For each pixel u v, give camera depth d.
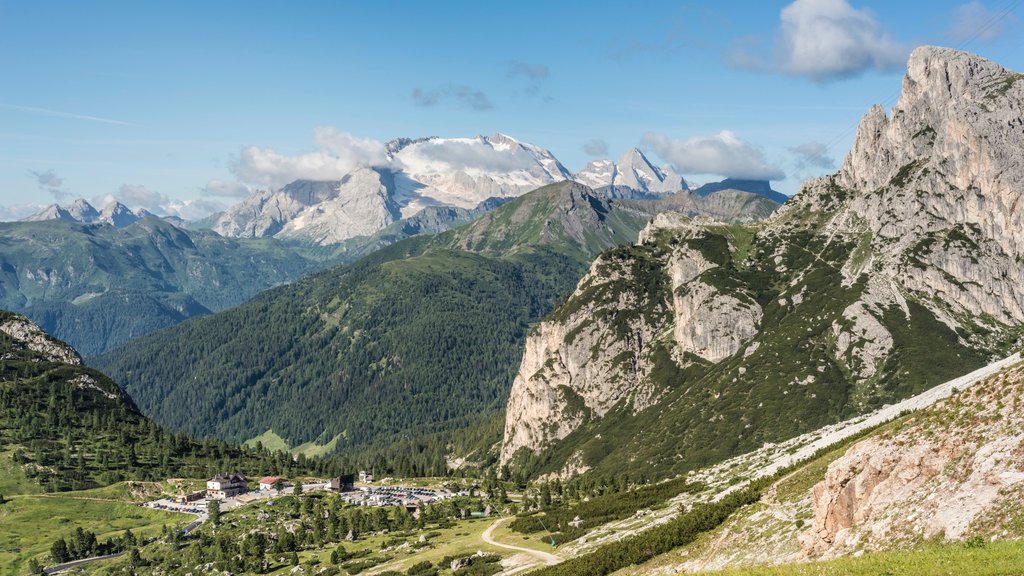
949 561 60.53
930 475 80.56
